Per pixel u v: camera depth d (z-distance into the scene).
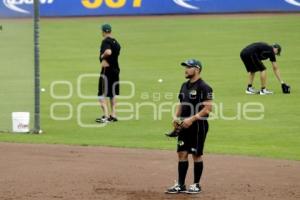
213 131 49.12
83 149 43.06
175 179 35.50
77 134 48.44
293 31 103.12
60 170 37.41
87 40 103.69
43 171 37.19
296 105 58.19
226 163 39.19
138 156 40.97
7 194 32.62
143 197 32.06
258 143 45.19
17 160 39.88
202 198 31.98
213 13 118.81
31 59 87.62
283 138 46.72
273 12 117.06
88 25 115.12
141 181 35.09
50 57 90.38
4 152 42.09
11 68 81.62
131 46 97.38
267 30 104.50
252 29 105.94
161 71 78.19
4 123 52.62
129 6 120.25
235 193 32.88
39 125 49.19
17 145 44.28
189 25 111.38
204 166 38.47
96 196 32.22
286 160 40.06
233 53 89.69
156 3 119.94
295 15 115.12
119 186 34.12
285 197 32.16
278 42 96.12
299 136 47.28
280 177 36.00
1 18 92.50
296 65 80.31
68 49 96.62
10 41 93.94
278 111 55.91
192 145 32.53
